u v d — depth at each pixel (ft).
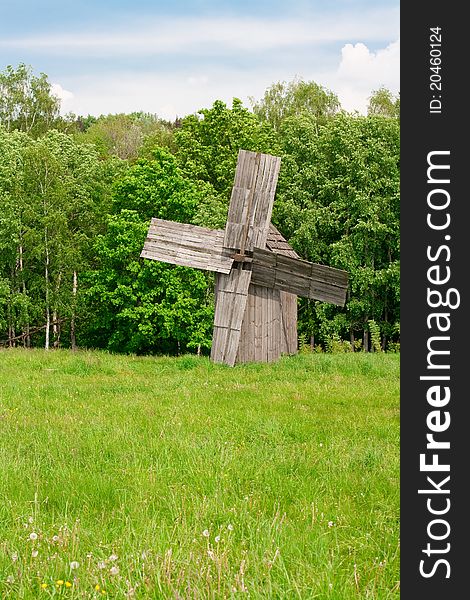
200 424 43.29
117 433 39.55
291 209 138.92
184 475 30.89
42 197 133.49
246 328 83.10
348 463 33.60
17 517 24.98
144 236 116.78
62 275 136.26
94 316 135.64
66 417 45.29
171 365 78.18
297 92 195.93
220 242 81.46
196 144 154.92
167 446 35.65
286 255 87.61
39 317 145.18
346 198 140.56
